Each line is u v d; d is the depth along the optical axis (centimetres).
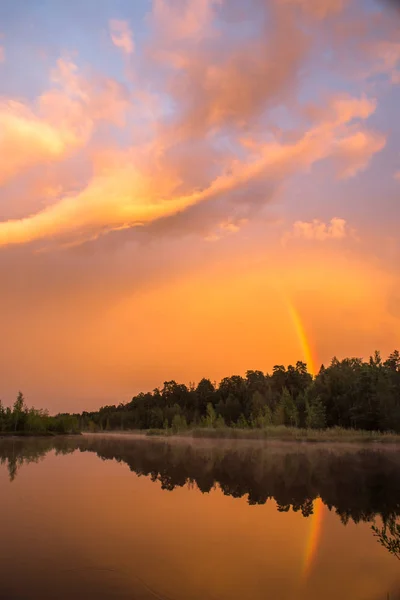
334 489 1745
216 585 801
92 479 2003
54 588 772
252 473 2216
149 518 1270
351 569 888
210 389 15612
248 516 1303
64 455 3412
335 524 1218
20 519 1242
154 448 4219
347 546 1030
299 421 7231
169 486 1812
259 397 10356
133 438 7219
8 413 9231
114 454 3494
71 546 1003
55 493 1644
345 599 752
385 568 896
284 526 1198
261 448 4056
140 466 2559
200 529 1157
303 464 2622
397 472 2234
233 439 5878
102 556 940
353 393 6556
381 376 6191
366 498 1565
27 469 2406
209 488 1767
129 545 1019
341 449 3844
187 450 3888
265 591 783
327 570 880
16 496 1582
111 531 1130
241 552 985
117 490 1709
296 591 778
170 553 966
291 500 1533
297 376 11269
